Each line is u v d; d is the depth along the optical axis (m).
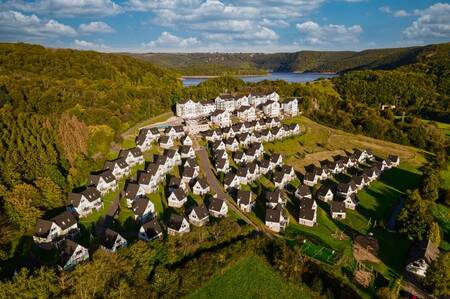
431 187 129.25
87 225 100.31
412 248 95.25
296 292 76.19
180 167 140.50
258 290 76.31
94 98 180.75
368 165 166.12
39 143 124.38
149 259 75.81
